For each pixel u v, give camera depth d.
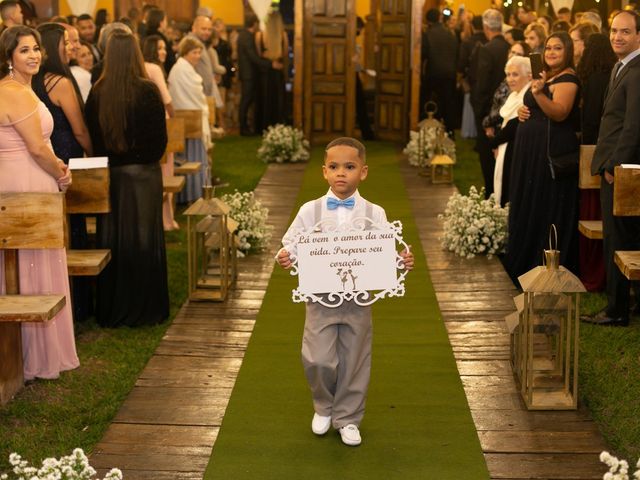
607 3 12.27
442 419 4.41
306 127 14.07
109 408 4.54
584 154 6.17
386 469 3.92
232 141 14.34
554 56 6.22
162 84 8.28
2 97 4.67
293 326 5.80
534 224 6.48
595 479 3.85
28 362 4.92
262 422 4.37
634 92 5.32
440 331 5.69
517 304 4.76
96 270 5.29
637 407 4.52
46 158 4.78
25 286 4.87
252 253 7.61
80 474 3.22
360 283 3.89
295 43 13.66
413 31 13.35
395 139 14.42
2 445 4.17
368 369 4.10
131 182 5.71
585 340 5.45
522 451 4.09
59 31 5.55
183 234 8.32
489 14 9.77
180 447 4.13
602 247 6.46
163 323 5.87
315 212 3.93
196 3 18.42
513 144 7.18
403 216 9.03
